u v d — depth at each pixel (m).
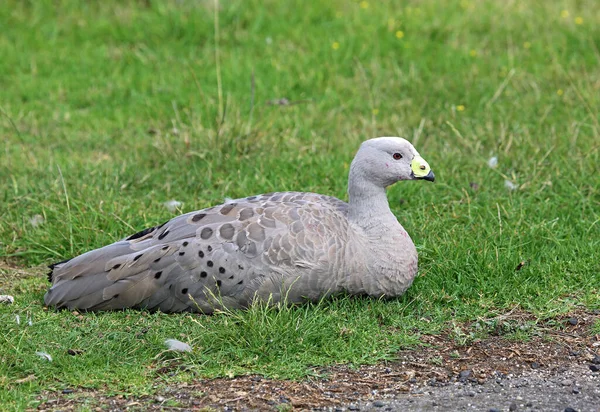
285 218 9.73
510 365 8.91
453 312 10.01
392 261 9.90
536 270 10.75
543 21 19.56
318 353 9.02
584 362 8.95
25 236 11.85
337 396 8.27
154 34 19.62
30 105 16.92
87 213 12.24
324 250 9.59
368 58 18.41
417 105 16.33
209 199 13.11
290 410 8.00
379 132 15.34
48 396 8.23
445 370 8.81
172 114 16.42
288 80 17.55
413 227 11.86
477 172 13.59
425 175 10.13
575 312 9.94
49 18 20.33
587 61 17.78
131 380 8.48
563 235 11.72
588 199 12.41
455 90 16.91
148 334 9.21
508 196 12.83
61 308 9.93
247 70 17.89
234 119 15.09
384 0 20.97
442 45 18.88
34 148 15.10
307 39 19.27
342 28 19.64
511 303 10.18
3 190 13.21
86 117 16.50
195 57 18.88
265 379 8.55
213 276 9.56
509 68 17.52
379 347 9.16
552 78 16.91
